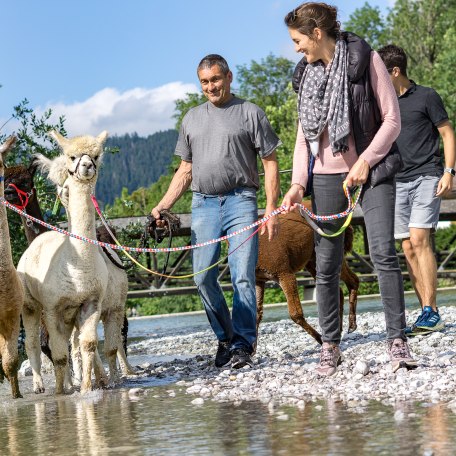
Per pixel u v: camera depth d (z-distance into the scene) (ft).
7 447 16.55
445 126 31.27
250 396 20.68
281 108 191.31
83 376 25.12
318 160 22.50
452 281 104.99
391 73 31.55
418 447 13.44
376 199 21.71
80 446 16.02
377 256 21.80
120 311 28.45
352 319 38.37
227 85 28.35
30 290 26.50
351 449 13.73
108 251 28.27
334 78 21.66
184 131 29.12
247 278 28.12
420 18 198.90
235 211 28.27
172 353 40.16
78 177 24.58
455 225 115.03
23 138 48.42
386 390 19.40
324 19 21.74
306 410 17.80
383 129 21.48
